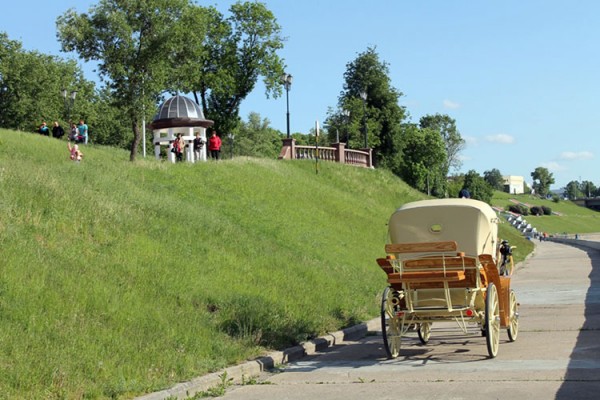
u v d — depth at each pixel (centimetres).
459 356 1254
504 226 8731
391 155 9700
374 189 5416
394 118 9550
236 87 6906
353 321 1727
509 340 1388
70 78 8512
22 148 3173
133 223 1986
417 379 1046
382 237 3684
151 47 3631
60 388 891
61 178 2241
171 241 1956
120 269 1550
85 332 1112
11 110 7681
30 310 1126
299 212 3456
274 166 4588
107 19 3578
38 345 1006
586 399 852
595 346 1262
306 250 2692
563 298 2195
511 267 1532
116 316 1237
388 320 1275
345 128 9069
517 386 952
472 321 1269
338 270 2467
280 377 1130
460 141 15988
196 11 3797
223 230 2358
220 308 1512
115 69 3562
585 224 19212
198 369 1091
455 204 1312
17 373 890
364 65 9488
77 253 1559
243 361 1205
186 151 4350
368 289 2219
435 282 1247
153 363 1063
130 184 2697
